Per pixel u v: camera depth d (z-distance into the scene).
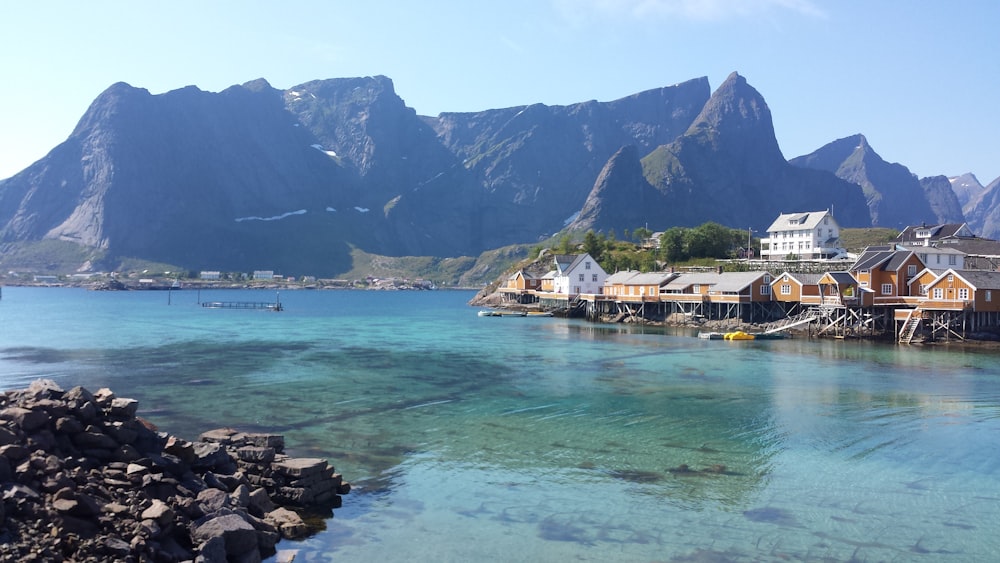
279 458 28.64
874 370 64.31
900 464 33.16
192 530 20.75
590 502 27.64
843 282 98.38
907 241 165.50
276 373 61.81
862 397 50.22
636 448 35.81
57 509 19.05
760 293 110.06
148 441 25.12
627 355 76.44
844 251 162.75
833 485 29.94
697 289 118.44
